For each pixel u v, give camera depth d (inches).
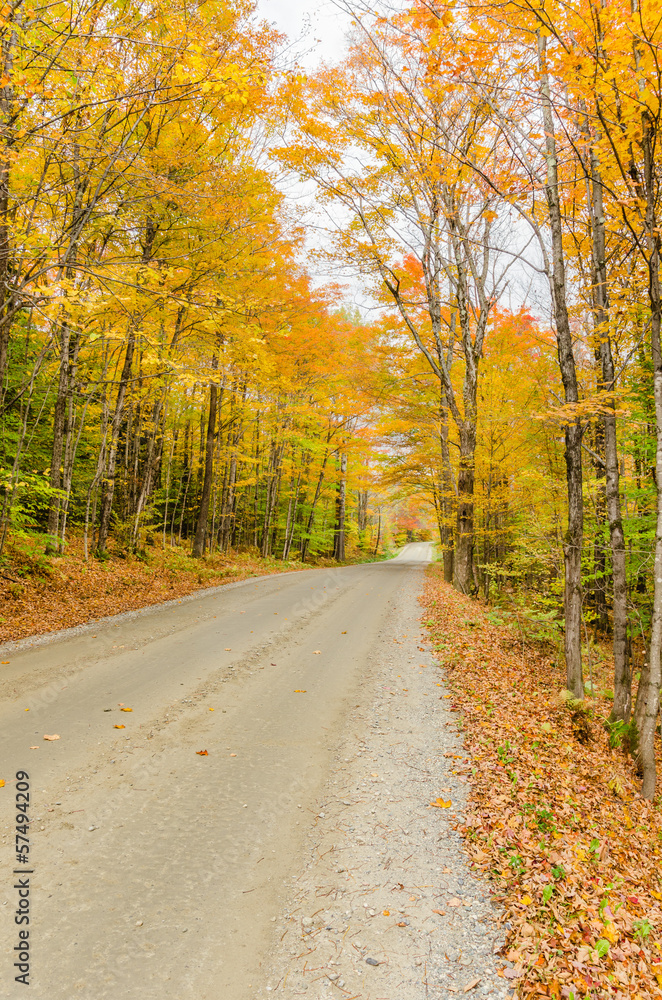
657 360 244.7
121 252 417.4
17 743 200.7
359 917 133.3
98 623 378.0
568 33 234.8
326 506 1343.5
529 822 177.2
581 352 451.5
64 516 526.0
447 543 824.9
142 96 254.5
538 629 479.2
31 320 394.0
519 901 141.3
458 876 149.6
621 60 205.9
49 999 104.7
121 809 168.4
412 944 125.8
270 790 186.2
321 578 789.2
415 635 413.1
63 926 122.6
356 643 383.6
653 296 244.5
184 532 1136.8
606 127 231.5
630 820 210.1
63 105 253.8
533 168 307.6
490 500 604.7
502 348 604.1
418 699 277.0
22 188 302.5
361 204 481.4
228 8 313.7
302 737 228.7
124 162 285.0
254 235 447.8
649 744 246.4
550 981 118.9
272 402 815.1
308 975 116.1
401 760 212.7
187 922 127.2
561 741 257.1
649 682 250.2
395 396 702.5
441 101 345.4
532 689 321.7
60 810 164.2
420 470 804.6
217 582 631.8
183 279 387.2
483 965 121.3
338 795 186.7
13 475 409.1
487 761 212.5
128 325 386.3
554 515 516.4
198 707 250.2
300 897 138.6
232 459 912.9
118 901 131.4
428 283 570.6
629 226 247.9
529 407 518.6
